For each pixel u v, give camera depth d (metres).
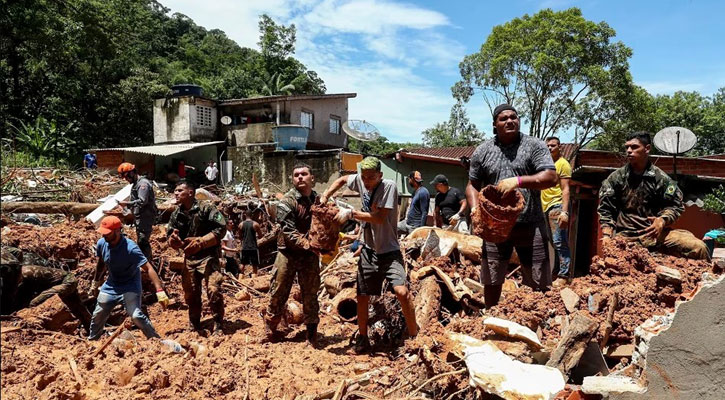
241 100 28.19
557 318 4.38
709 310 2.74
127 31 37.31
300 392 4.05
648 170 5.49
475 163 4.65
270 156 25.05
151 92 35.78
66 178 16.58
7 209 8.71
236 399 3.85
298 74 49.53
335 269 7.92
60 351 4.59
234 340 5.67
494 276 4.70
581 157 15.22
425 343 4.16
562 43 27.06
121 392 3.80
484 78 29.12
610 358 4.21
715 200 10.98
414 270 6.84
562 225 6.37
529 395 3.07
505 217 3.94
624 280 4.99
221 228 6.01
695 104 39.91
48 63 31.91
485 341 3.92
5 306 5.35
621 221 5.73
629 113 26.67
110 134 35.25
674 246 5.63
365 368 4.52
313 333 5.45
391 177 17.39
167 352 4.71
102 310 5.44
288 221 5.29
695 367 2.78
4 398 3.48
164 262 8.45
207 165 27.56
